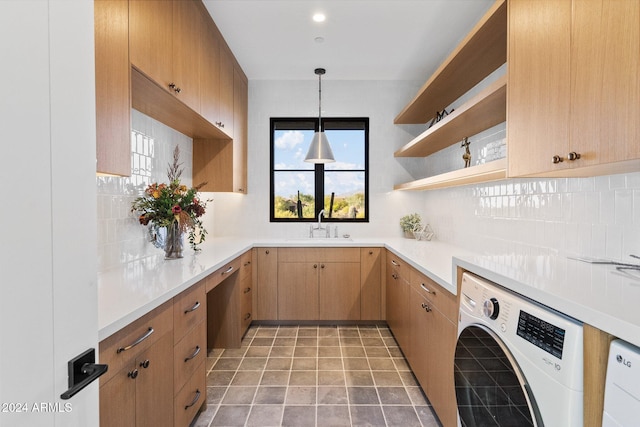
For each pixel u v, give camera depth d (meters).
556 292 0.85
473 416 1.23
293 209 3.79
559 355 0.77
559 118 1.14
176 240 2.16
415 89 3.71
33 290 0.52
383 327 3.28
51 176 0.55
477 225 2.52
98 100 1.24
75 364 0.59
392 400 2.00
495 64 2.13
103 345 0.98
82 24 0.62
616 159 0.91
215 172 3.08
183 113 2.16
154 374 1.28
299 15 2.41
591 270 1.16
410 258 2.19
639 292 0.85
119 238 1.91
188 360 1.62
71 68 0.59
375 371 2.37
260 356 2.62
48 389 0.54
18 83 0.49
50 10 0.55
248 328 3.24
